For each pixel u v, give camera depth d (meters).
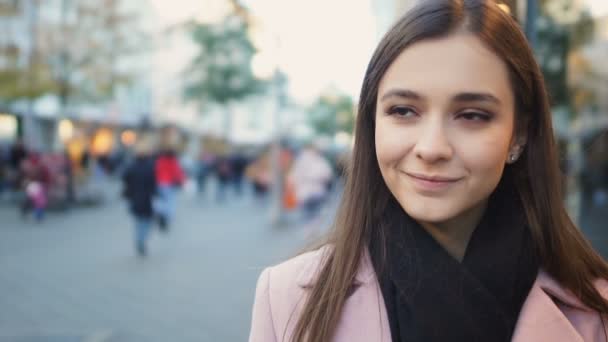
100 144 30.33
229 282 6.29
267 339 1.18
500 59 0.97
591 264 1.23
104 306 5.30
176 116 37.66
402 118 1.00
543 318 1.07
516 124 1.08
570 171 4.08
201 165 19.42
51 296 5.64
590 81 3.21
